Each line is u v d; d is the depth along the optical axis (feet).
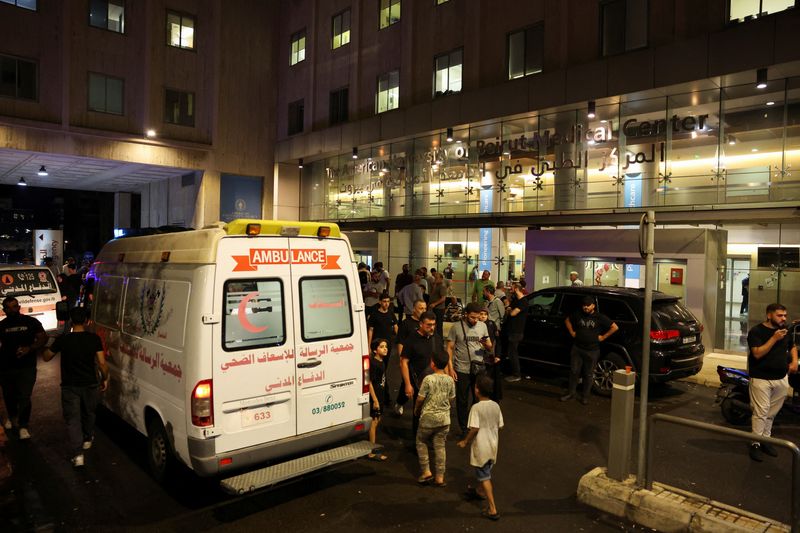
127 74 79.97
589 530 15.71
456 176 66.59
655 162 49.83
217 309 16.01
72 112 75.00
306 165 93.97
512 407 28.09
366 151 79.41
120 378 20.89
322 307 18.38
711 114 47.01
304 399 17.57
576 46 54.03
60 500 17.07
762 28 40.78
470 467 20.25
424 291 49.08
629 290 32.09
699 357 30.60
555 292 33.96
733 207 41.34
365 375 19.22
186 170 86.99
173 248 18.20
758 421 21.06
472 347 22.95
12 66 70.90
